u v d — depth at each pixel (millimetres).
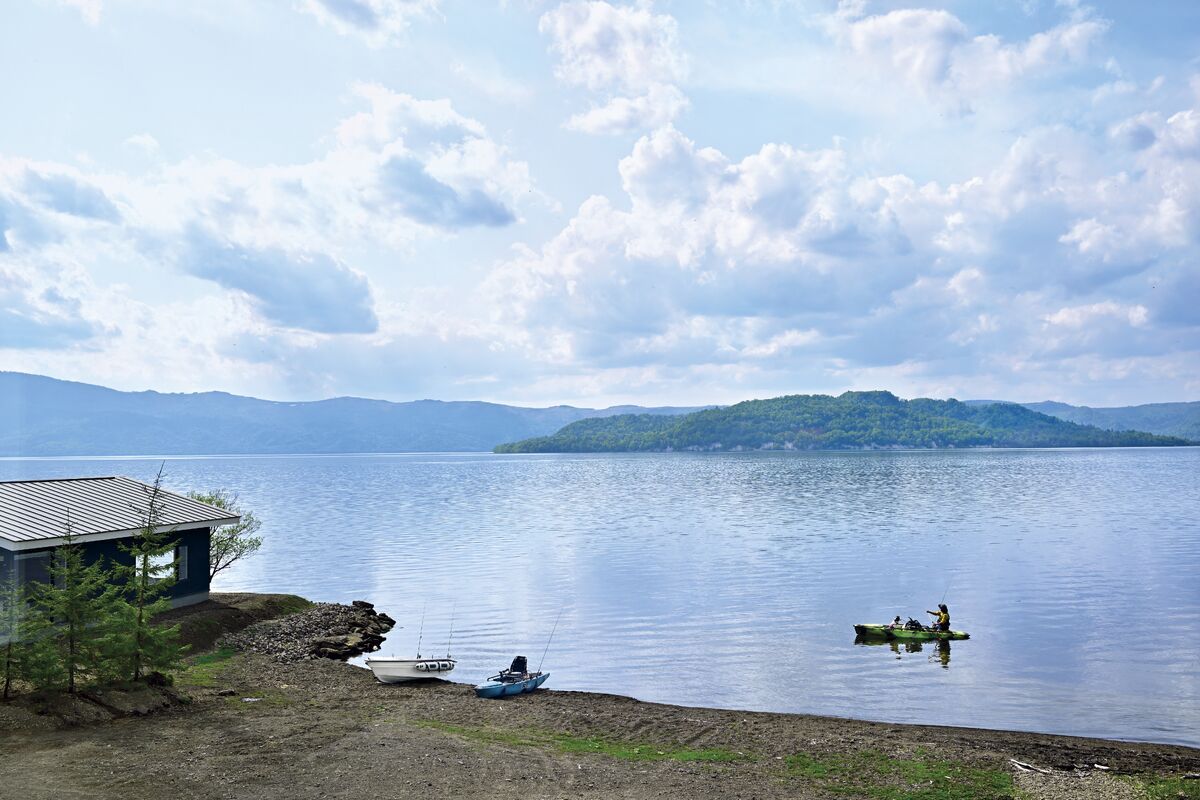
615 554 64938
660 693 28828
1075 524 84812
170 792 16469
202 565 37594
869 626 37375
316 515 104562
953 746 21656
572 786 17828
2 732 19469
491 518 99062
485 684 28766
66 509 32031
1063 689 29047
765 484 166250
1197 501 114750
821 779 18766
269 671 29547
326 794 16703
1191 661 32625
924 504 111875
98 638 22219
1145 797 17656
